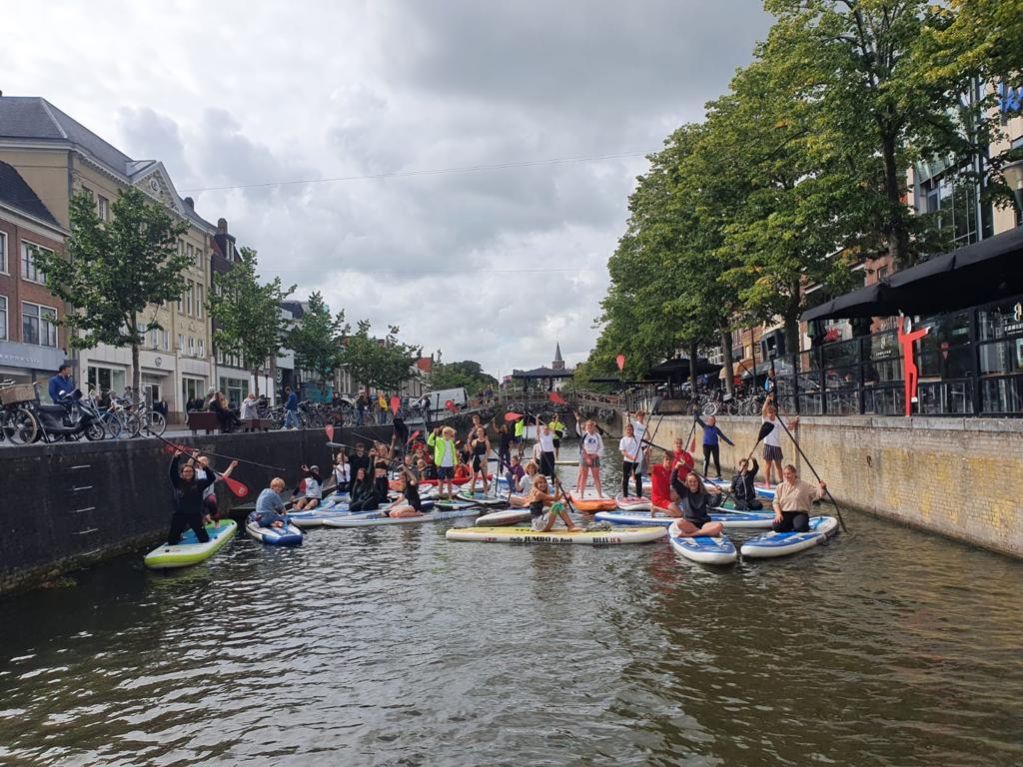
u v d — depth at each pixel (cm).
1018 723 601
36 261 2358
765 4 1880
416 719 660
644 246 3556
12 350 3045
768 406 1661
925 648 762
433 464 2592
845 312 1884
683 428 3425
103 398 2223
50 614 1005
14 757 613
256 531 1552
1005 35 1320
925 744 573
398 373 6494
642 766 562
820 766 549
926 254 2200
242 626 940
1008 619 834
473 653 816
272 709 691
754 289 2302
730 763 560
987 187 1770
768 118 2359
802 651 772
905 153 2003
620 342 4425
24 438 1326
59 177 3450
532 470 1705
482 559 1299
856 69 1794
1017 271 1450
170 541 1398
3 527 1091
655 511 1602
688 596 997
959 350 1257
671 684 705
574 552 1333
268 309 3759
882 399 1620
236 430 2433
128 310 2389
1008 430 1065
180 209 4494
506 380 7181
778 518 1324
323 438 3042
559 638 852
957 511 1209
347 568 1259
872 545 1233
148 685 755
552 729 629
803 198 2108
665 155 3128
